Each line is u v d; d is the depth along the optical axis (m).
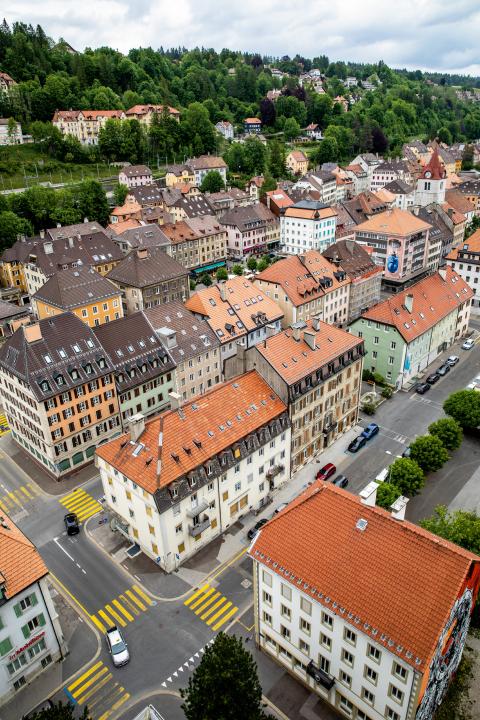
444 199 193.62
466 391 88.94
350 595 43.66
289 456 78.19
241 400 72.25
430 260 170.00
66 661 55.38
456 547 43.19
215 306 105.62
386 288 159.62
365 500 47.81
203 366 100.31
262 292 114.69
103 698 51.59
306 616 47.47
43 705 51.25
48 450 80.81
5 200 193.38
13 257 158.38
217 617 59.25
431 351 112.62
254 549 49.78
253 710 41.88
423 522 61.47
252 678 42.56
